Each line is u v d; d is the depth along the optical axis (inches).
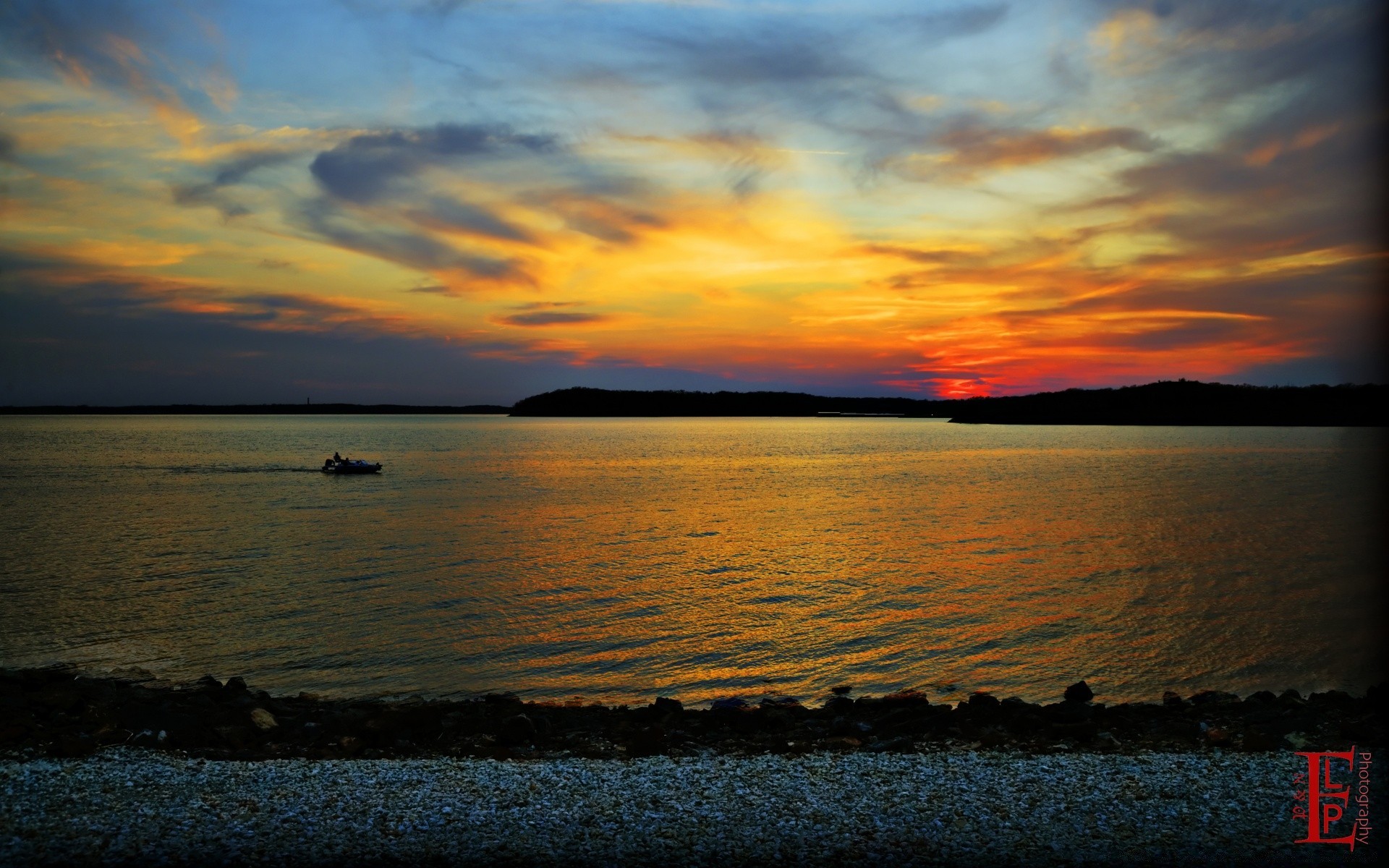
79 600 1158.3
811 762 434.0
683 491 2942.9
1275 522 2065.7
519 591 1221.7
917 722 548.7
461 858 312.5
